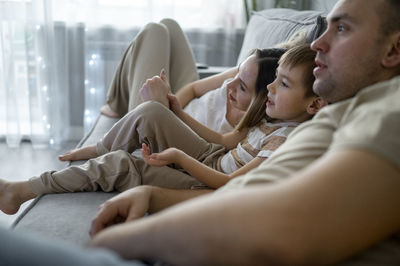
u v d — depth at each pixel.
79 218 1.00
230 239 0.45
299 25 1.71
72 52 3.20
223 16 3.18
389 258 0.51
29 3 2.92
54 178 1.18
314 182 0.46
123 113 1.92
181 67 1.97
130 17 3.11
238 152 1.27
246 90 1.38
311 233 0.44
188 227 0.49
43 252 0.42
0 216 2.05
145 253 0.54
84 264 0.41
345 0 0.78
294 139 0.66
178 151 1.12
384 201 0.46
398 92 0.56
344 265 0.50
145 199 0.93
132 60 1.76
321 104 1.17
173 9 3.13
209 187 1.16
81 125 3.37
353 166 0.47
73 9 3.07
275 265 0.44
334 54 0.79
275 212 0.45
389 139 0.48
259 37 2.05
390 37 0.74
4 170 2.69
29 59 3.02
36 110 3.12
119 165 1.17
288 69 1.18
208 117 1.58
